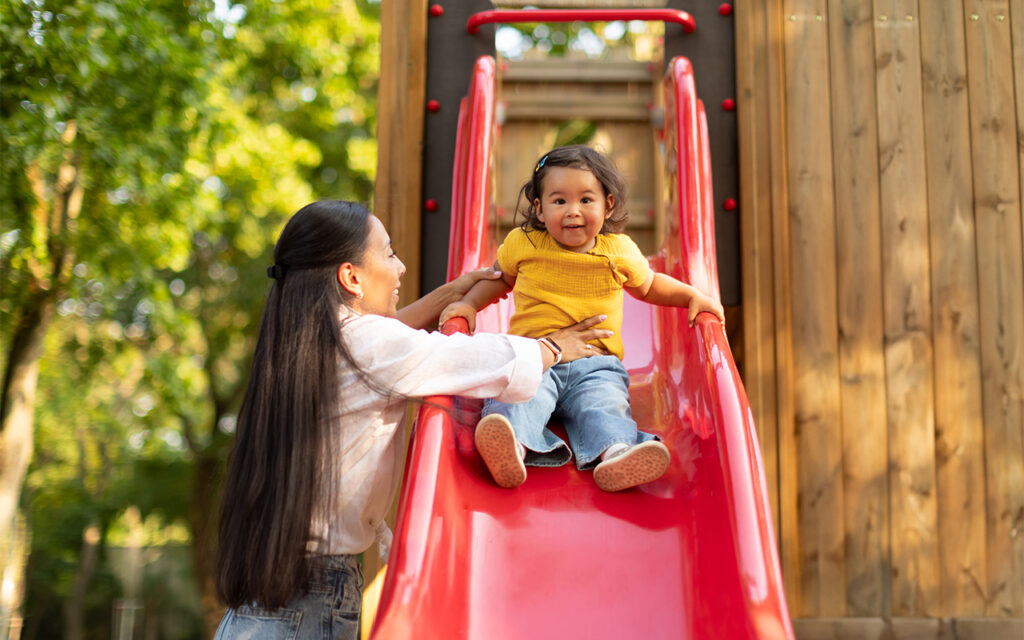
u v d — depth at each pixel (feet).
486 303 8.30
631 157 15.52
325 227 6.46
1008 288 12.21
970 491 11.86
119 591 81.46
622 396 7.80
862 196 12.40
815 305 12.21
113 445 63.46
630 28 40.27
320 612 6.01
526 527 6.85
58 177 25.43
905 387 12.07
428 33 13.25
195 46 27.73
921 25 12.62
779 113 12.56
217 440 49.24
